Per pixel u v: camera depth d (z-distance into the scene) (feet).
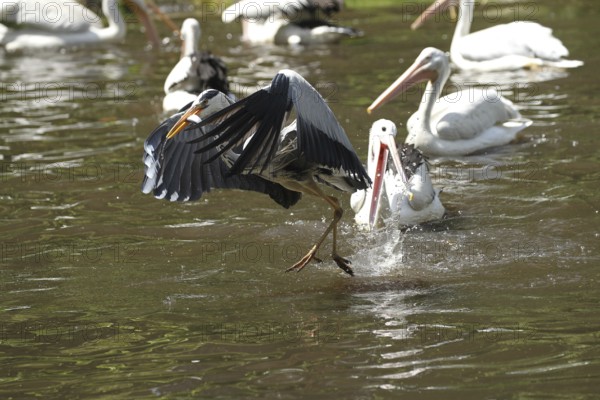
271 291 34.32
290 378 26.96
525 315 31.24
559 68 69.62
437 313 31.71
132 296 34.01
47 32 82.43
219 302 33.30
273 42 82.48
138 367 28.07
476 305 32.32
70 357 28.96
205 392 26.22
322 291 34.24
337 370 27.40
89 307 33.09
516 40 69.72
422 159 42.60
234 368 27.76
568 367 27.14
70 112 60.39
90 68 74.02
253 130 30.83
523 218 41.34
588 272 35.04
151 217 42.63
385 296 33.53
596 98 60.54
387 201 40.75
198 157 32.37
